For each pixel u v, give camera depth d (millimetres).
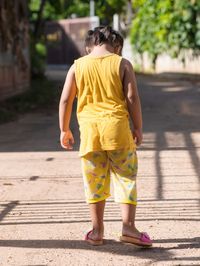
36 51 23688
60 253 5031
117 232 5496
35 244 5258
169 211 6129
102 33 5074
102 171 5059
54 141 10367
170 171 7934
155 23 21875
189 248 5094
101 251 5055
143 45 24125
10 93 17359
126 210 5047
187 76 22469
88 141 4977
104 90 4965
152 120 12391
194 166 8219
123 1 28062
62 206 6367
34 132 11391
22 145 10070
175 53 21766
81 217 5984
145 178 7559
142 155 9008
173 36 21141
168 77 23031
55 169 8164
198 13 20609
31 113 14133
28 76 19969
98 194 5098
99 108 4980
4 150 9664
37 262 4844
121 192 5035
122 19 28938
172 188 7043
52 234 5508
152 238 5348
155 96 16484
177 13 20812
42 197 6734
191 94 16719
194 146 9617
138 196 6699
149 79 22641
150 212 6102
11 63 17562
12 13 16906
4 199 6688
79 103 5062
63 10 29547
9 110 14438
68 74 5086
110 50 5055
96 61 4977
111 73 4945
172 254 4961
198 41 20781
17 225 5781
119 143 4926
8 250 5129
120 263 4785
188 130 11117
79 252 5047
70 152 9383
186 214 6023
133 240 5066
